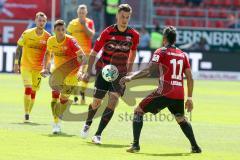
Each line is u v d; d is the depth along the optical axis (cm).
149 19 8681
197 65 8044
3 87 6081
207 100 5622
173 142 3152
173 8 9300
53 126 3262
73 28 4744
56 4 8569
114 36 3019
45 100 5044
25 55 3694
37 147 2836
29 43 3691
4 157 2567
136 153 2775
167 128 3638
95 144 2973
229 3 9469
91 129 3469
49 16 8681
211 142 3216
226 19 9338
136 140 2798
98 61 3062
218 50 8156
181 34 8469
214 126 3853
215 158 2738
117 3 7981
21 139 3041
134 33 3038
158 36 8069
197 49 8038
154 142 3133
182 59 2775
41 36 3700
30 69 3700
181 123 2834
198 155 2794
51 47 3366
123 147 2923
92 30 4781
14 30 8675
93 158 2616
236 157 2788
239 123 4038
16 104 4691
